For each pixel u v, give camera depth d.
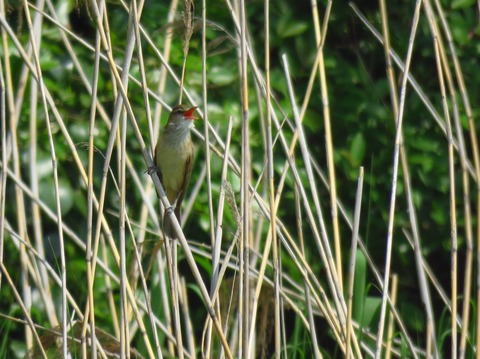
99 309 10.55
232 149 11.23
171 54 11.20
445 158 12.27
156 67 11.11
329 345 12.34
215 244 6.89
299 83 12.18
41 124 10.62
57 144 10.66
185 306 8.16
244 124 6.97
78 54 10.94
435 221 12.30
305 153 7.27
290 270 11.40
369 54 12.73
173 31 7.44
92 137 6.86
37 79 6.95
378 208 12.12
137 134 6.78
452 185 7.51
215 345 9.12
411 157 12.18
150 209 8.48
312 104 12.05
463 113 12.38
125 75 6.89
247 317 6.77
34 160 8.77
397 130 7.23
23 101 10.45
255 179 11.30
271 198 6.97
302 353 8.40
